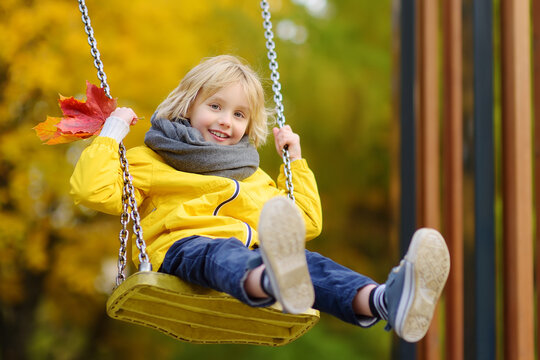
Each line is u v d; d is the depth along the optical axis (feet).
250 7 39.75
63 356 44.11
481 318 15.29
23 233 33.68
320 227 11.10
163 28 34.53
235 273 8.44
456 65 18.30
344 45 42.19
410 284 8.26
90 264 36.73
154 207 10.31
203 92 10.64
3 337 38.78
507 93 15.40
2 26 32.30
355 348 41.14
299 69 40.01
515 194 15.07
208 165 10.29
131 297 9.59
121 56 33.50
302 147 42.19
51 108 34.78
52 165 33.65
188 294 9.07
